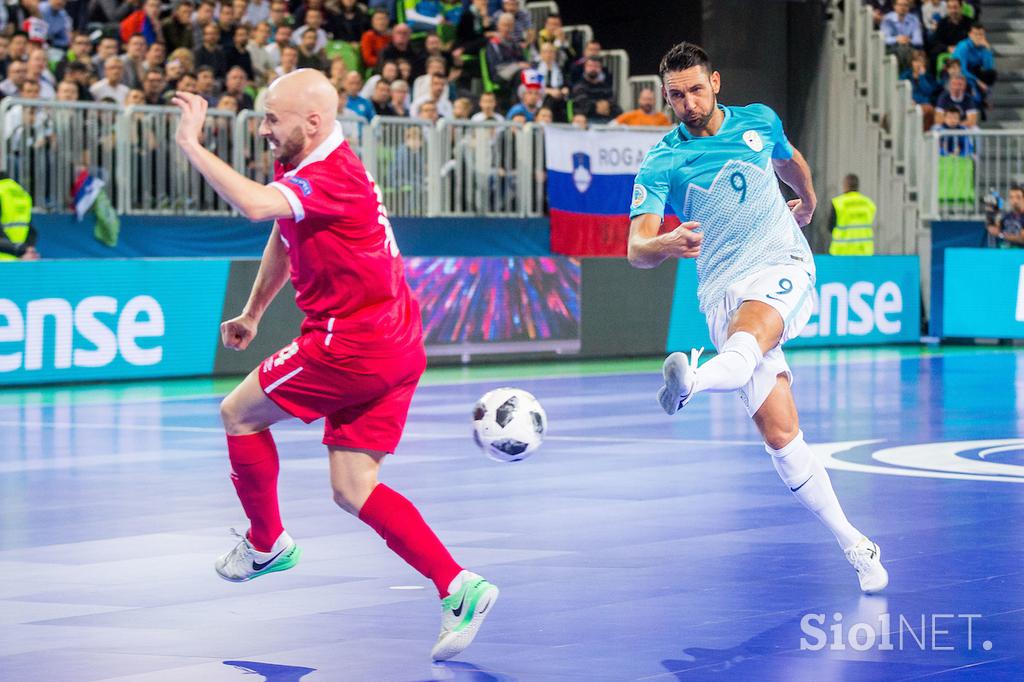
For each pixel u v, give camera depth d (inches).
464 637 292.7
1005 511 478.6
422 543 297.0
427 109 1130.0
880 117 1386.6
